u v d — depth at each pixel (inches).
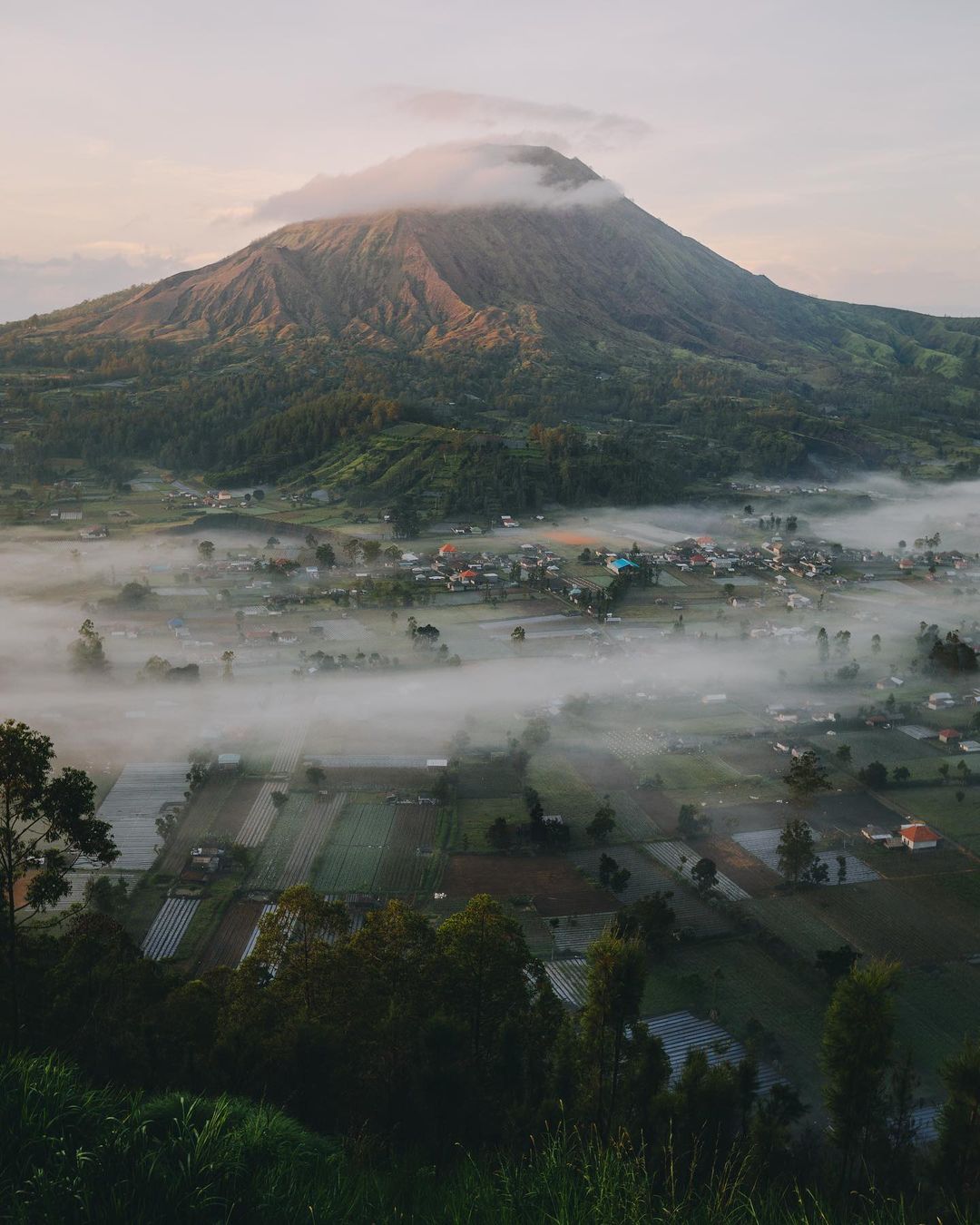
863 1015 1131.3
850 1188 1103.0
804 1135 1604.3
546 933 2827.3
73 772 1160.8
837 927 2913.4
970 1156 984.3
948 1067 1027.3
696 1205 639.1
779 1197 679.7
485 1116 1092.5
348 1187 632.4
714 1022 2427.4
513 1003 1400.1
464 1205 604.7
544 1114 1143.6
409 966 1427.2
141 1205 553.6
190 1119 679.7
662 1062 1310.3
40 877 1162.6
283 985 1453.0
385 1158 871.7
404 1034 1214.3
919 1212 762.8
